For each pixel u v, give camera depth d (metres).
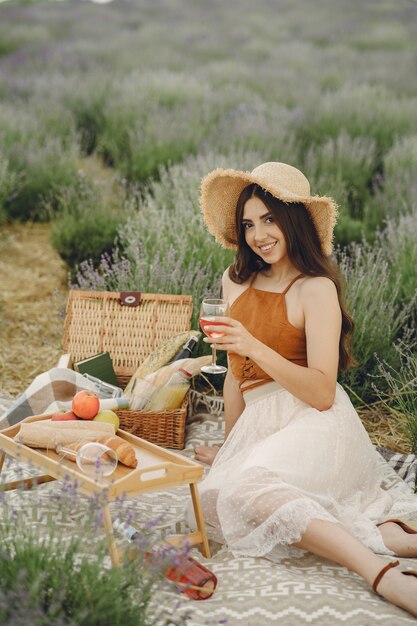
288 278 2.94
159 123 8.55
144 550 2.11
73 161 7.43
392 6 22.72
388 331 4.33
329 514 2.49
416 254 5.02
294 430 2.75
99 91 10.48
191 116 9.04
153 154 7.84
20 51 14.89
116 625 1.89
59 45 15.99
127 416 3.52
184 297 4.07
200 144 7.96
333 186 6.86
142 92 10.43
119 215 6.20
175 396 3.56
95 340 4.03
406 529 2.72
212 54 16.16
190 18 21.34
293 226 2.83
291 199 2.78
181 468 2.51
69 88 10.60
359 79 13.12
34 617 1.81
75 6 22.27
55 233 5.93
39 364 4.74
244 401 3.15
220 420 3.89
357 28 19.64
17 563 1.99
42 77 11.84
